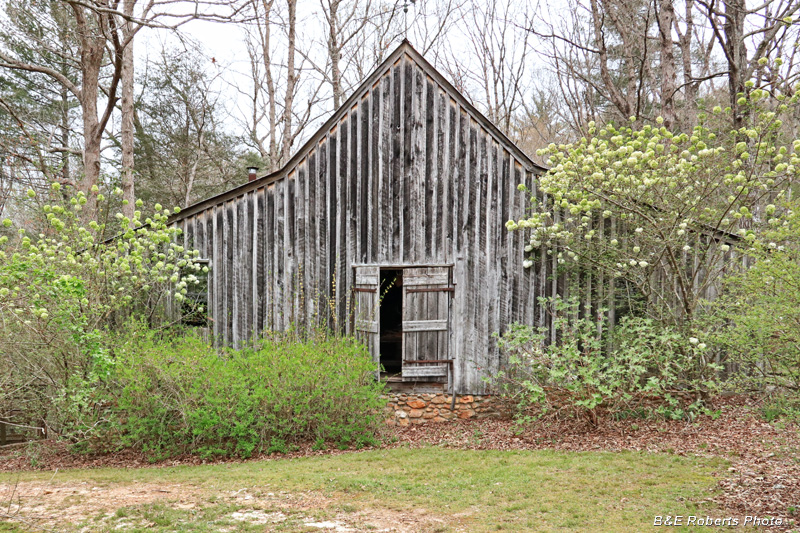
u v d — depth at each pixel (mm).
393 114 9633
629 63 15398
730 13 12047
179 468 7391
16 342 7566
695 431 7531
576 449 7352
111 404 8438
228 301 9773
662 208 8141
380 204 9602
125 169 13117
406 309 9570
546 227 9133
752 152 7867
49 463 8148
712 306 8414
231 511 5297
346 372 8359
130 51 13273
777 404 5922
